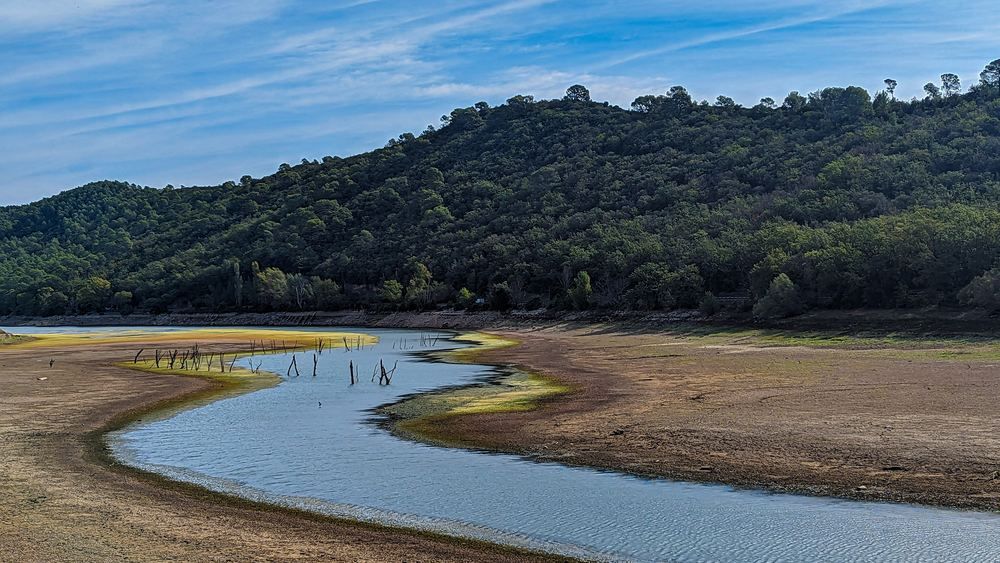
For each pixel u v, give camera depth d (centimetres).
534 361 6325
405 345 9069
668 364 5484
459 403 3966
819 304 8388
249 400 4212
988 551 1681
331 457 2705
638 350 6950
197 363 6456
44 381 5038
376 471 2484
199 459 2691
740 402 3534
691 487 2205
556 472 2419
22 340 9694
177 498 2175
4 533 1838
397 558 1678
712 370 4944
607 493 2172
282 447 2891
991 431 2677
